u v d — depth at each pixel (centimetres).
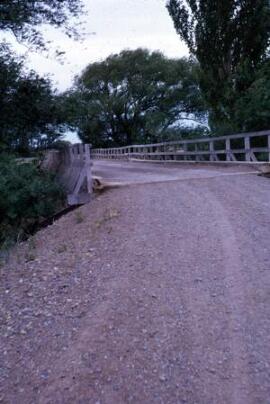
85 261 559
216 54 1902
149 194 965
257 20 1769
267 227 647
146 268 508
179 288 452
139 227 679
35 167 1301
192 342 354
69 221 845
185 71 4916
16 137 1541
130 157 3403
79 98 1647
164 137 3459
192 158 2198
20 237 907
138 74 5166
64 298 451
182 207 812
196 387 302
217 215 736
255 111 1595
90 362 332
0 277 549
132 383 308
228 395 293
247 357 332
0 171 1091
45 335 379
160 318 392
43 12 1475
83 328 383
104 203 909
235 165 1501
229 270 493
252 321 381
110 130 5522
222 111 1891
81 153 1084
